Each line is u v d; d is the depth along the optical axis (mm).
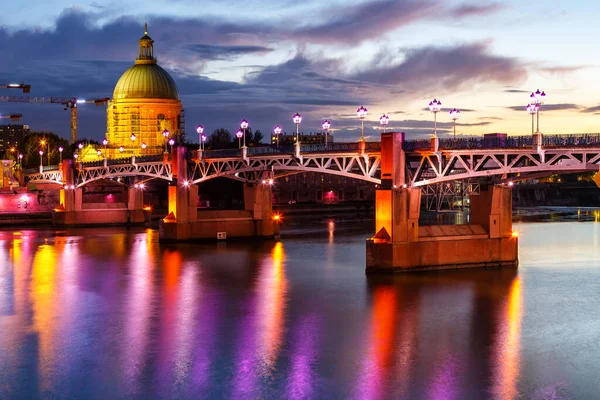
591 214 193500
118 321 62594
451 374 48031
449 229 85062
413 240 82188
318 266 91875
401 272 81625
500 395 44312
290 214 191500
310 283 79000
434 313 64250
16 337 57719
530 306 66750
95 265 95062
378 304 67938
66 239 130375
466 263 85250
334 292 73562
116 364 50562
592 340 55688
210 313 65312
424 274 82062
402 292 72812
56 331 59438
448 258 84062
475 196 87562
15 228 157500
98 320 63031
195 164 120250
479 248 85938
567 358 51344
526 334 57438
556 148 75125
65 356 52531
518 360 50938
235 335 57656
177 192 119250
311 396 44375
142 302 70375
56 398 44531
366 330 58844
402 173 80875
